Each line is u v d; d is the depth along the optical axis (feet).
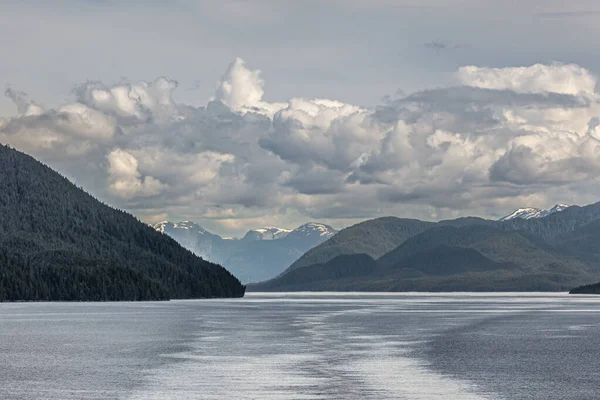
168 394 270.46
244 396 266.36
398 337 499.92
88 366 346.33
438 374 319.06
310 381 299.38
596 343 459.73
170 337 501.56
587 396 268.41
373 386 287.28
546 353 400.88
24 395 269.64
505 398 264.11
